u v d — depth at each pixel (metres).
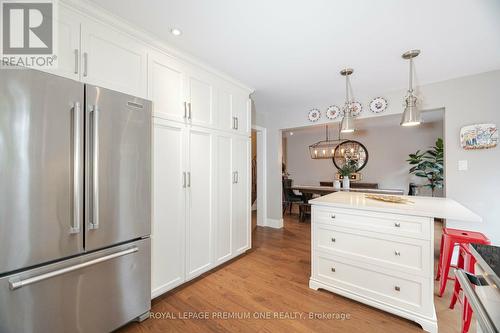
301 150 7.92
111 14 1.60
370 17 1.63
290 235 4.01
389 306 1.80
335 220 2.09
